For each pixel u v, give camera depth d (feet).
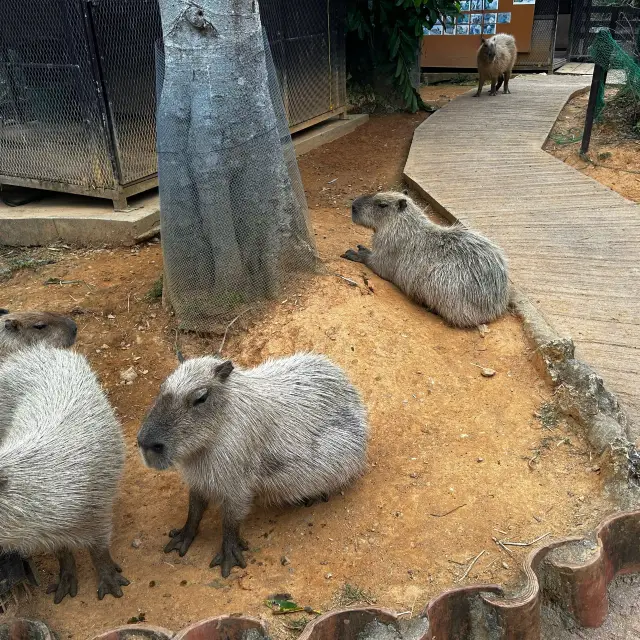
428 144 15.81
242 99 6.94
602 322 8.01
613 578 5.15
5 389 5.32
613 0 26.25
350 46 19.22
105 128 10.00
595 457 5.64
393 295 8.35
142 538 5.22
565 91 21.01
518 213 11.49
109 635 4.20
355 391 5.69
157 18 10.30
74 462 4.54
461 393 6.62
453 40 26.45
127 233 10.22
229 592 4.65
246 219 7.20
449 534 5.00
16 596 4.67
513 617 4.39
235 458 4.68
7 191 11.84
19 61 10.11
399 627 4.27
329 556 4.88
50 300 8.52
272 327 7.27
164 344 7.50
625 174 13.83
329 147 16.46
